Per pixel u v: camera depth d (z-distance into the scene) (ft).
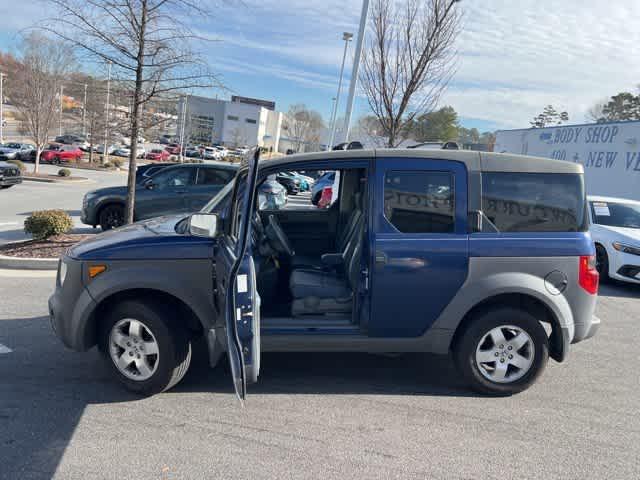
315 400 12.42
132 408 11.68
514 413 12.05
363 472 9.47
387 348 12.50
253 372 9.00
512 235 12.22
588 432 11.27
